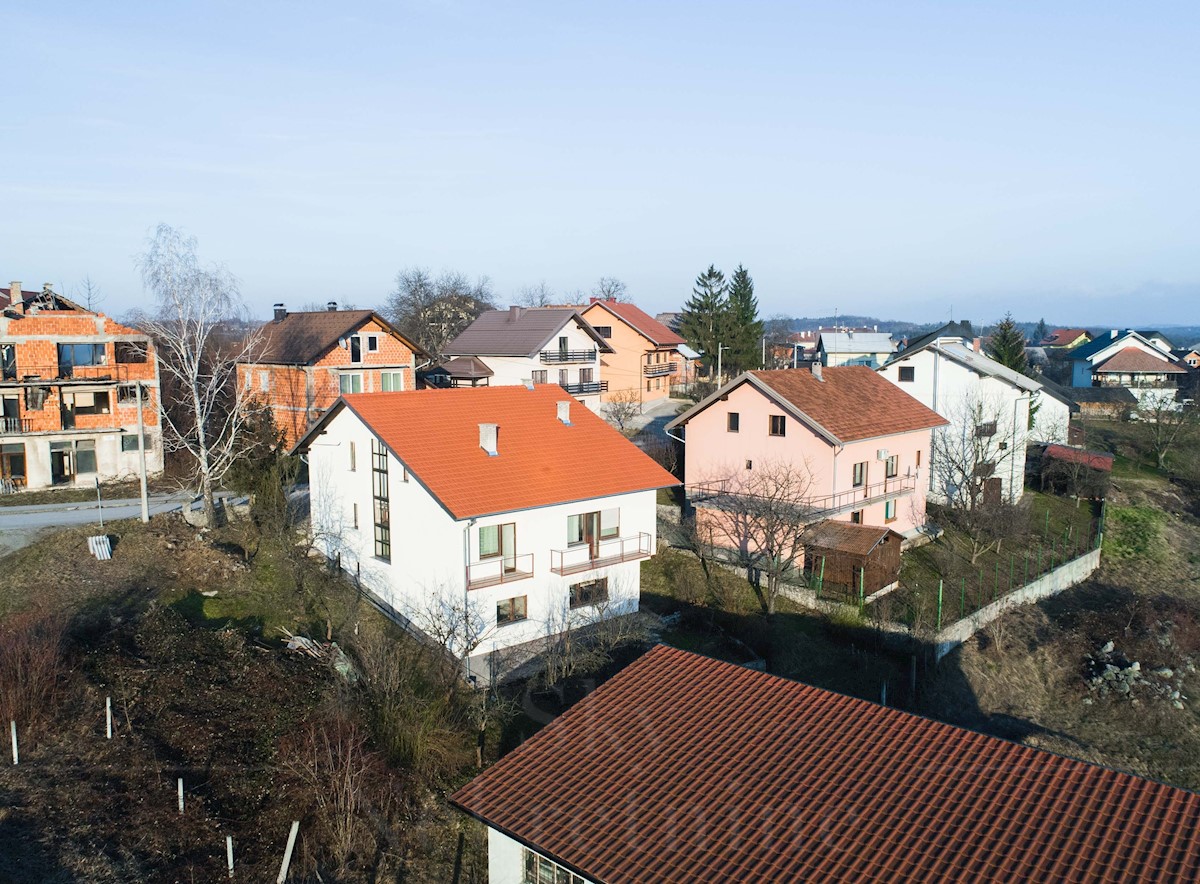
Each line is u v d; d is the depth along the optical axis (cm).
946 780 1473
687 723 1748
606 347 6625
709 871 1352
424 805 2100
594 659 2691
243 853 1828
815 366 4203
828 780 1520
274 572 3234
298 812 1953
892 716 1673
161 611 2748
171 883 1708
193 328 4228
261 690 2348
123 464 4303
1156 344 9494
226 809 1936
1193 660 3503
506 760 1712
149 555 3162
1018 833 1327
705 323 8438
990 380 4709
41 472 4103
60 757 2025
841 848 1357
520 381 6075
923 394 4819
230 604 2942
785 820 1436
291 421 5075
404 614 2989
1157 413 6341
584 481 3034
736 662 2928
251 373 5359
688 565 3678
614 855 1418
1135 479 5706
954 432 4722
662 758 1650
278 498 3491
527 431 3195
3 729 2062
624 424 5966
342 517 3347
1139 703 3166
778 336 12681
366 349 5103
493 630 2780
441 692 2439
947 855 1305
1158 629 3647
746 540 3762
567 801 1570
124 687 2298
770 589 3325
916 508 4284
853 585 3422
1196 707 3209
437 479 2755
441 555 2750
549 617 2941
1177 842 1260
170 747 2103
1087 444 6619
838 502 3697
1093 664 3400
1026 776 1452
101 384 4188
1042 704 3216
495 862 1659
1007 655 3403
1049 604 3953
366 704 2333
